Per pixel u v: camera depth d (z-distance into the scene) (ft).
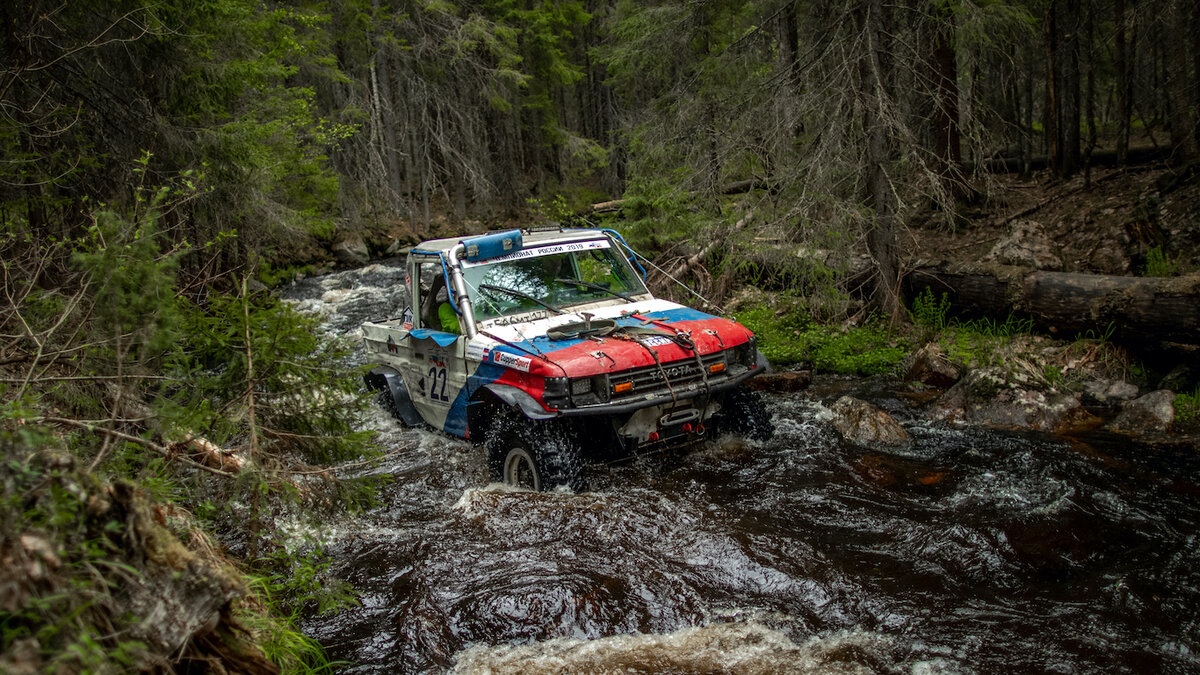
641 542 16.16
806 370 31.17
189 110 30.81
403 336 24.81
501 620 13.44
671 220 40.96
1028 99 56.39
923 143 46.16
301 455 14.40
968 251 43.50
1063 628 12.64
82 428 12.29
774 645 12.53
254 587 12.37
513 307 22.07
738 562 15.16
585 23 98.22
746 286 41.96
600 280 24.08
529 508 17.34
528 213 101.50
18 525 6.72
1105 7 52.08
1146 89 60.85
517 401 18.40
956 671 11.64
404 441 24.00
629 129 63.00
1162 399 22.98
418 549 16.37
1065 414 23.48
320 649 12.64
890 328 33.83
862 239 34.60
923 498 18.08
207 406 12.80
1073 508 16.80
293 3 64.95
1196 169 36.04
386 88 87.81
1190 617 12.72
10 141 22.80
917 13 35.37
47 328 14.05
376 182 83.51
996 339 30.48
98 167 27.45
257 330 13.26
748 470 20.13
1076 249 38.29
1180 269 30.42
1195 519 16.28
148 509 8.51
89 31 27.58
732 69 39.60
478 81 91.45
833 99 34.32
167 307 11.63
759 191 38.32
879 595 13.88
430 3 82.17
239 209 31.35
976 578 14.42
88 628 6.85
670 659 12.23
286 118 38.65
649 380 19.02
